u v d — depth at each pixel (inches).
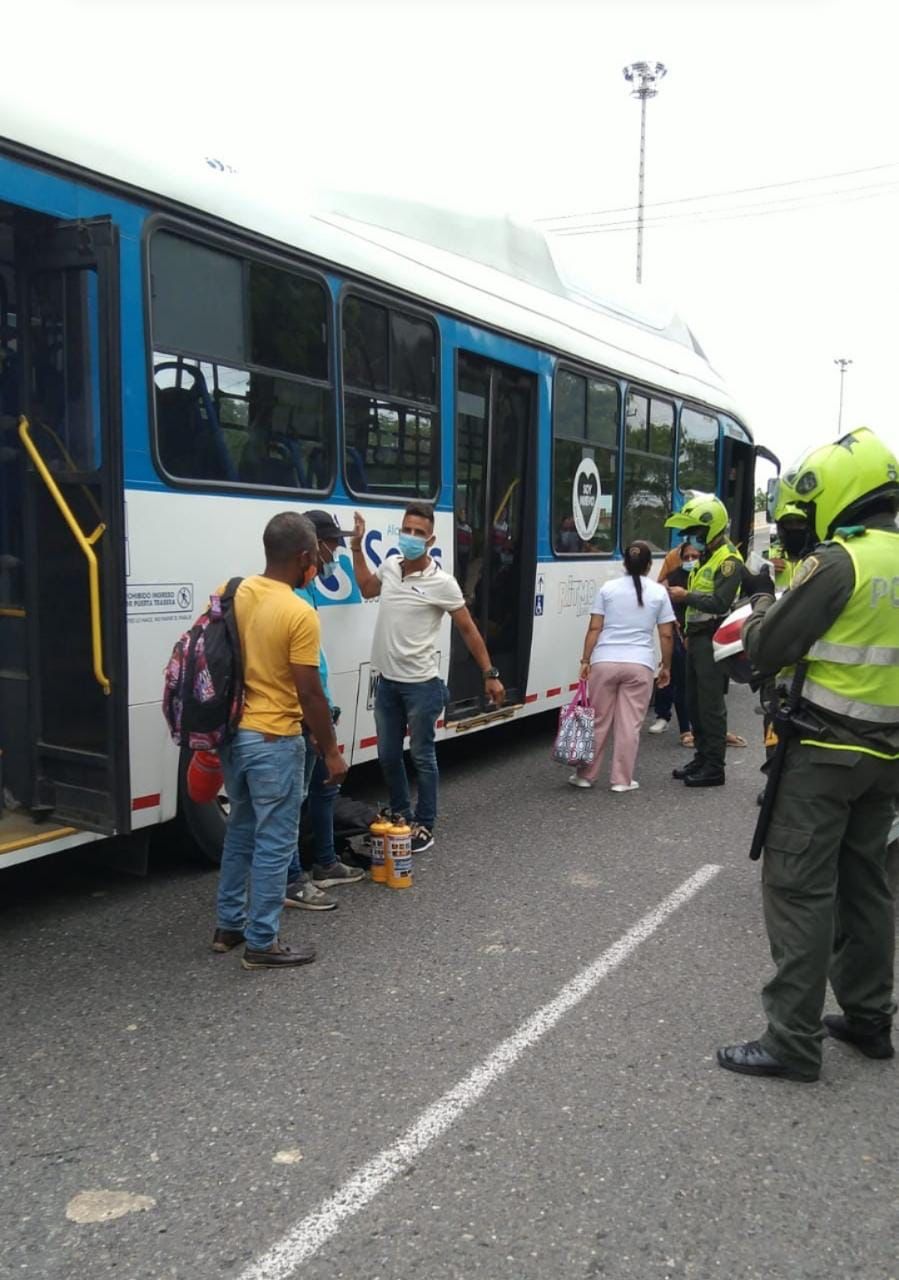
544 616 317.1
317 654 163.9
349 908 199.8
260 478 207.0
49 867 218.2
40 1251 105.6
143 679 185.6
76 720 177.2
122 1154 121.5
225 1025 152.3
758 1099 135.4
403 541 215.0
